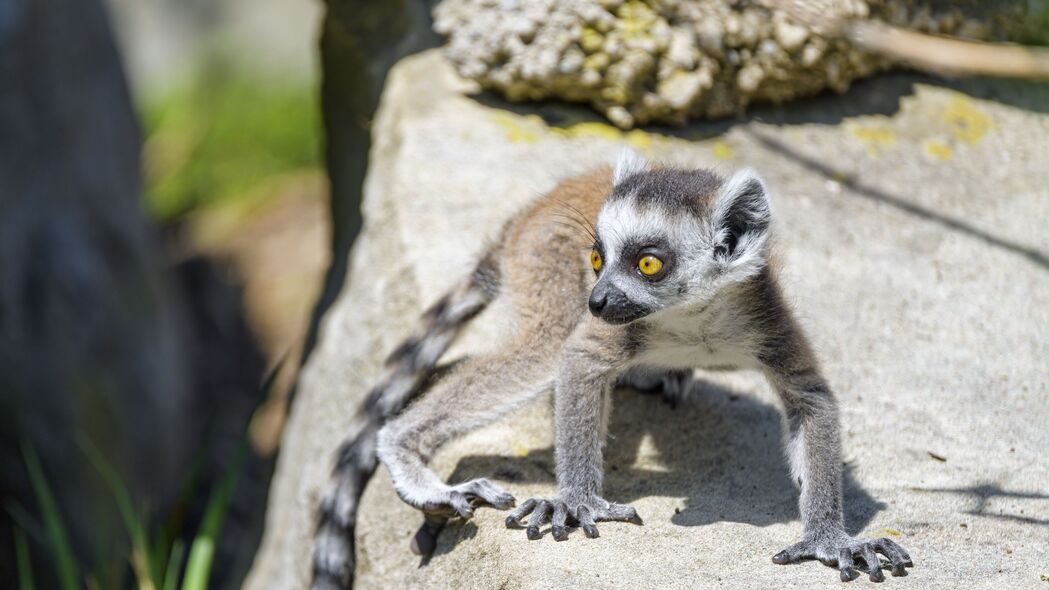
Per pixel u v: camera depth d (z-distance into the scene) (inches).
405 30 296.4
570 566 163.5
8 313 385.1
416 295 224.2
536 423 204.7
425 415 190.2
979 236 246.2
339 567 207.6
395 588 191.3
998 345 219.9
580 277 195.0
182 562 388.2
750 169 185.6
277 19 725.3
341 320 256.5
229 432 478.0
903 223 249.3
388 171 260.2
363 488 210.5
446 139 261.7
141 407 432.5
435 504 181.0
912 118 278.2
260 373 520.1
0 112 388.5
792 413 180.4
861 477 189.3
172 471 447.2
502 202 244.5
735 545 169.6
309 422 260.8
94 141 435.5
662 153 261.6
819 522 167.5
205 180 634.2
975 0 277.4
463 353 213.3
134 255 448.8
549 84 267.9
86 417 397.4
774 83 273.9
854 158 265.7
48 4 411.2
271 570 267.4
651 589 157.5
